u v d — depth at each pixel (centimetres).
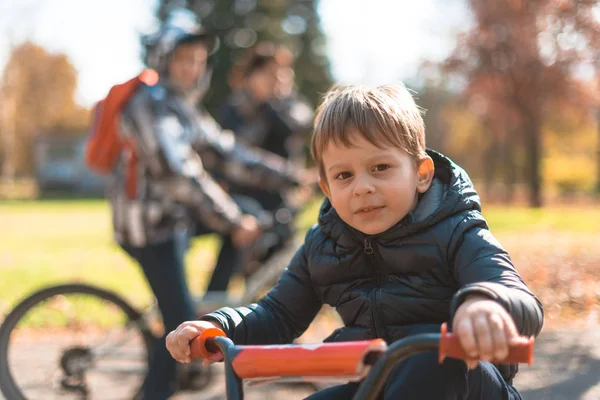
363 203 183
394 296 188
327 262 201
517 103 2423
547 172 3738
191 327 178
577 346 512
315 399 199
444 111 3862
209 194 363
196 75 376
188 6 3866
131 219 347
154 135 345
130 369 390
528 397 400
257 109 489
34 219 1998
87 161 363
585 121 2661
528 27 1964
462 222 183
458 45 2433
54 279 863
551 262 904
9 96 3856
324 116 190
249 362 155
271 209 460
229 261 443
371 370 140
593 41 1428
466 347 134
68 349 386
